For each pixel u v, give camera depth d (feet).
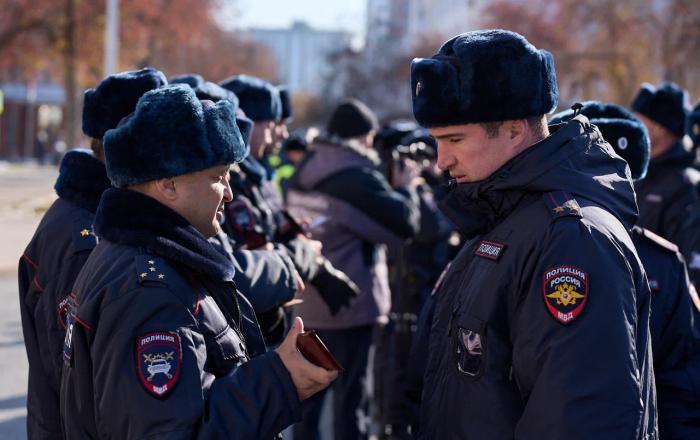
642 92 14.71
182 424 6.31
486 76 6.99
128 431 6.40
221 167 7.20
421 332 8.54
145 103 6.92
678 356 9.12
